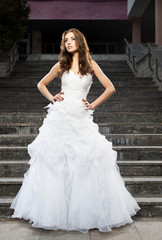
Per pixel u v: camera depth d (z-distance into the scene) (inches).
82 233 98.7
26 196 104.9
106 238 94.6
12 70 398.3
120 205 102.4
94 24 685.3
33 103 270.2
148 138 168.4
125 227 104.7
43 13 645.9
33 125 182.4
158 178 132.1
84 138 106.6
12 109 259.1
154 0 600.4
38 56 559.2
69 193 100.7
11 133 182.7
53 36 783.1
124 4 653.3
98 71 110.7
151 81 330.0
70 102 108.8
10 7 414.0
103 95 107.8
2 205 113.8
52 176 101.7
